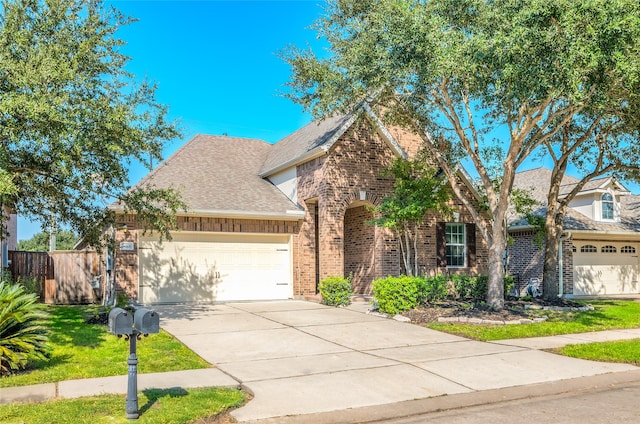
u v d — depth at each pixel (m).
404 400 7.00
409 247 18.92
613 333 12.52
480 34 11.30
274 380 7.92
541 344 10.95
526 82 10.95
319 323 13.09
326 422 6.17
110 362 8.76
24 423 5.68
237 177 20.66
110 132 9.66
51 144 9.22
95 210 11.93
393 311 14.22
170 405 6.41
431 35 11.46
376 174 18.66
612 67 10.50
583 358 9.70
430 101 14.27
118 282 16.02
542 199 23.62
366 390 7.43
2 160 8.87
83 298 17.94
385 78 12.62
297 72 14.82
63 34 10.09
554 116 13.06
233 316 14.08
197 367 8.73
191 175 19.56
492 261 14.77
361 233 20.19
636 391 7.61
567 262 21.97
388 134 18.67
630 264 24.06
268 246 18.58
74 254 18.09
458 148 16.66
